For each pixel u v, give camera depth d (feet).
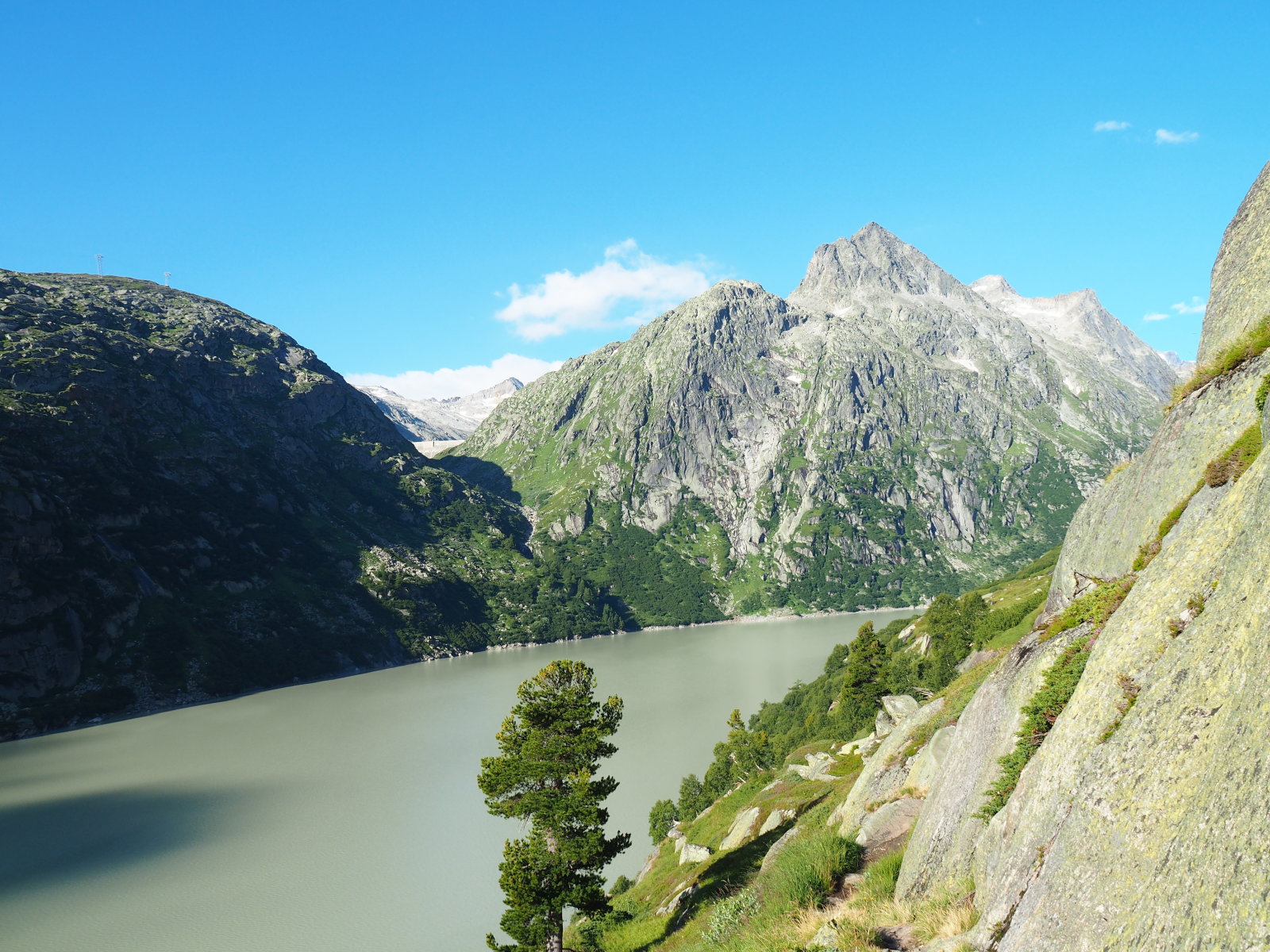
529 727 144.46
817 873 68.49
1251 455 41.70
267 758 508.94
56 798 429.79
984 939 38.73
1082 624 51.21
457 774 470.80
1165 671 33.27
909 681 315.37
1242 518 34.76
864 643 307.99
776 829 148.46
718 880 135.54
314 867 334.65
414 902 300.40
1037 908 34.19
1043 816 38.88
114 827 384.68
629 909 181.78
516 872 135.03
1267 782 24.26
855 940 47.70
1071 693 45.83
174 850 354.54
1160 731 31.73
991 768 52.47
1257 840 23.72
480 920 285.23
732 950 63.87
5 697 618.85
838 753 204.33
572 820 137.28
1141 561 48.88
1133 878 29.37
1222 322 56.44
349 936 273.75
